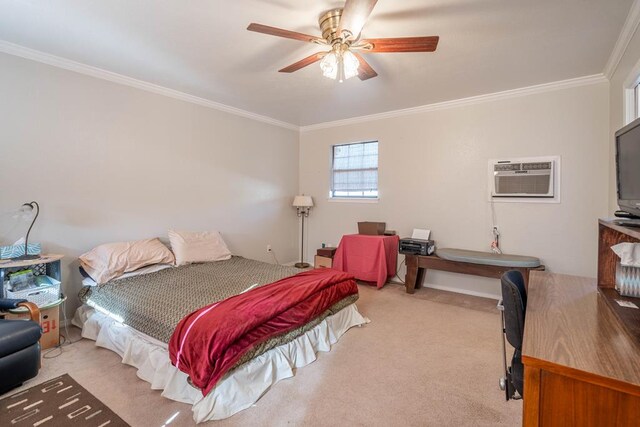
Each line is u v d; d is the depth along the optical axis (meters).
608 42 2.46
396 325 3.05
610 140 3.11
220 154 4.29
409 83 3.38
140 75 3.22
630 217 1.69
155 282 2.79
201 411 1.71
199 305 2.24
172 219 3.79
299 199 5.22
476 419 1.76
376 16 2.10
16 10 2.09
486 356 2.46
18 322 2.06
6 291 2.39
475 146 3.92
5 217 2.61
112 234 3.26
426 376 2.19
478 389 2.04
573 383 0.94
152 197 3.59
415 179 4.40
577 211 3.36
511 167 3.69
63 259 2.92
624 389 0.86
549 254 3.53
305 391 2.02
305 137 5.55
